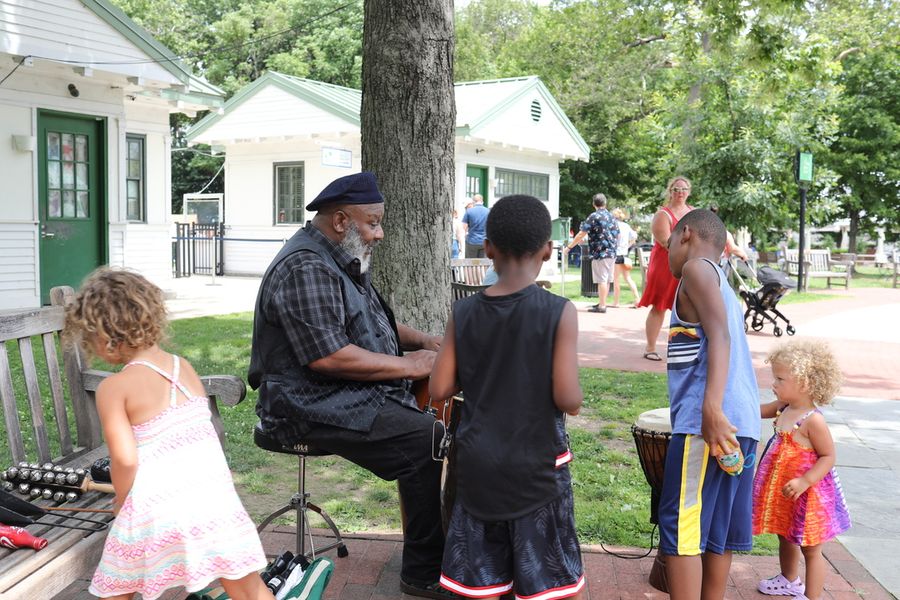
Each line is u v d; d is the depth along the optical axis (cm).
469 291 640
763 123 1805
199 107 1491
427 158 509
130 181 1483
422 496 331
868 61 3011
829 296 1833
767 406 355
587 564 377
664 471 298
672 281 890
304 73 3556
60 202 1250
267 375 328
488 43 5016
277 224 2008
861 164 3008
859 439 620
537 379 249
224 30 3800
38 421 331
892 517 453
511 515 250
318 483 489
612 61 3131
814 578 343
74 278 1274
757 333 1173
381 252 515
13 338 322
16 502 283
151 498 240
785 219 1919
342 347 312
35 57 1100
